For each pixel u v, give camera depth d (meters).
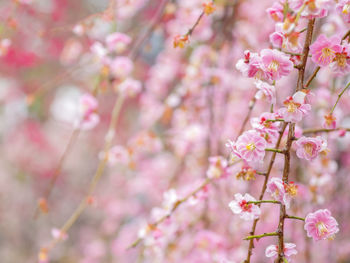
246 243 2.16
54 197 5.18
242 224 2.11
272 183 1.40
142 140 2.16
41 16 3.62
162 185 2.86
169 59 2.72
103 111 4.68
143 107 2.83
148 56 3.24
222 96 2.30
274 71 1.39
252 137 1.40
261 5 2.28
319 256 2.20
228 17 2.05
